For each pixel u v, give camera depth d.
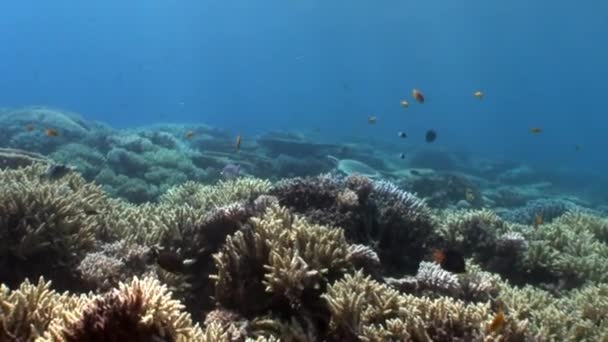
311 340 4.83
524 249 8.73
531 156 78.06
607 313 6.59
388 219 7.68
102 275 5.90
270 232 5.71
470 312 4.69
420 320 4.59
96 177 17.83
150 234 7.16
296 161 25.09
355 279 5.36
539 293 7.09
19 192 6.37
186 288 6.28
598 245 10.23
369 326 4.83
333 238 5.96
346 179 8.03
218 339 4.25
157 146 22.77
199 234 6.88
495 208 23.33
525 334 4.72
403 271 7.41
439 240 8.12
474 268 7.57
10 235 6.03
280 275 5.19
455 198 22.91
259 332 4.93
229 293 5.45
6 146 22.06
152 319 3.47
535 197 28.31
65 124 24.41
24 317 4.11
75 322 3.41
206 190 10.95
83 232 6.71
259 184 9.95
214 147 30.14
